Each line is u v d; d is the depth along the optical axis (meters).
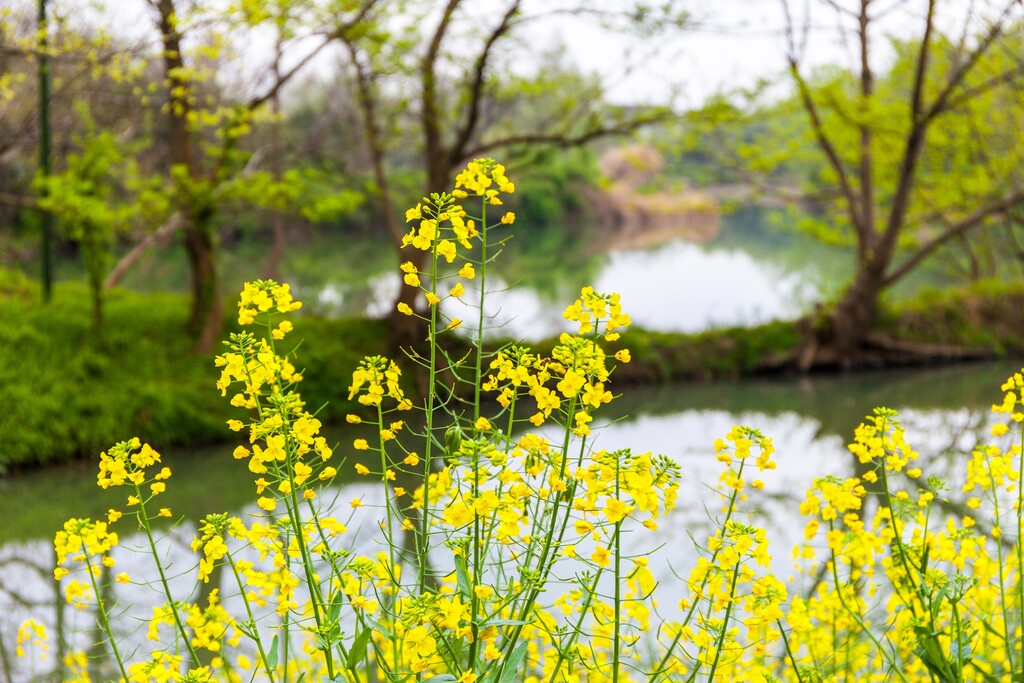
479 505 2.18
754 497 8.00
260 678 4.04
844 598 3.38
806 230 18.14
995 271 19.98
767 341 15.70
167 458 9.89
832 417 12.05
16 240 18.25
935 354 16.45
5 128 14.84
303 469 2.41
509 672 2.26
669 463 2.20
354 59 13.30
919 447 9.78
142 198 11.34
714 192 27.44
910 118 14.66
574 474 2.21
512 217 2.36
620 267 28.59
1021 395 2.89
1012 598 3.65
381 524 2.51
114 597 5.78
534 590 2.26
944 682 2.86
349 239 35.94
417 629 2.11
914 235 19.41
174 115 11.61
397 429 2.48
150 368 11.06
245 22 9.91
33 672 4.69
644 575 3.30
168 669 2.59
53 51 10.06
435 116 13.34
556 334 14.65
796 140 16.41
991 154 17.14
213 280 11.88
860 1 14.21
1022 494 2.86
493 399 11.52
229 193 11.66
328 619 2.41
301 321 13.00
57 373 10.34
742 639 3.57
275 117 12.18
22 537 7.27
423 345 12.59
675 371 15.08
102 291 12.59
